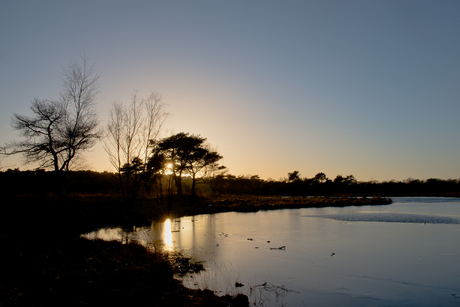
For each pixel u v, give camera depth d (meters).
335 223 24.97
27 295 6.55
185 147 44.72
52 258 9.31
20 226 15.86
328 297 8.59
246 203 45.91
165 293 7.84
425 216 29.92
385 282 9.91
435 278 10.33
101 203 27.67
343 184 107.75
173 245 15.45
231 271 10.92
